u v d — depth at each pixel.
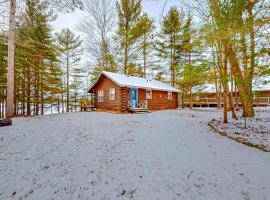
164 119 10.61
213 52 8.95
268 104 24.27
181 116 12.51
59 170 3.42
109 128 7.55
